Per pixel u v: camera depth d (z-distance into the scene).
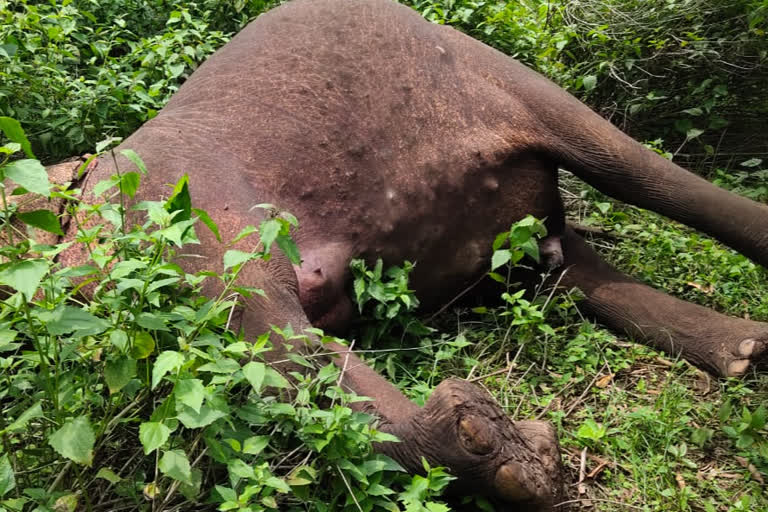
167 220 1.96
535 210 3.13
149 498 1.87
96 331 1.79
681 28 4.21
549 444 2.20
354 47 3.01
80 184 2.68
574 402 2.76
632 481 2.43
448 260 3.06
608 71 4.29
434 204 2.96
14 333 1.78
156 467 1.86
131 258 2.07
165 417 1.80
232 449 1.99
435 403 2.11
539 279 3.30
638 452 2.53
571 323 3.20
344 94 2.94
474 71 3.12
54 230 1.81
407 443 2.14
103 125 3.68
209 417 1.79
